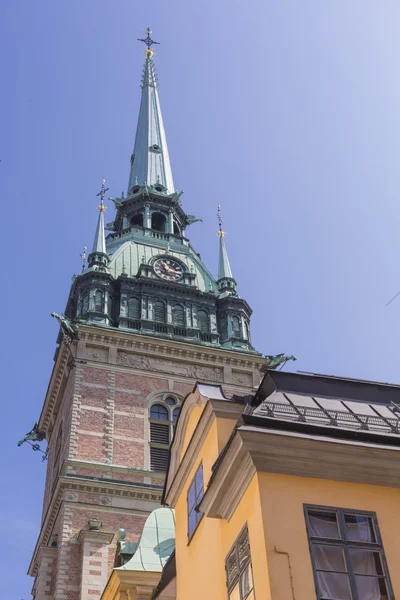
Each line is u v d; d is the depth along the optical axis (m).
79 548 40.22
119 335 51.03
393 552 15.34
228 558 16.97
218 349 52.88
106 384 48.53
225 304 58.59
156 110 83.81
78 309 54.81
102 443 45.41
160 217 70.12
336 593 14.48
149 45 93.19
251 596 15.31
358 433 17.09
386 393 20.56
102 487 42.78
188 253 63.97
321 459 16.27
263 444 16.06
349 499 16.00
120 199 71.44
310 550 14.89
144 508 42.69
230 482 16.84
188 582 20.31
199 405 21.91
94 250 59.34
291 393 19.44
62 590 38.47
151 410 48.69
